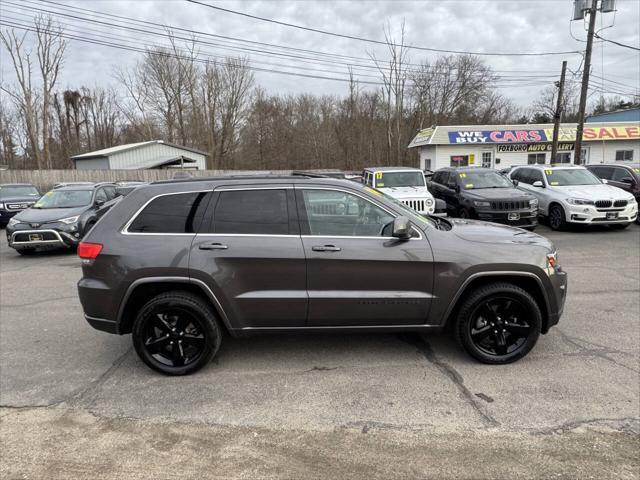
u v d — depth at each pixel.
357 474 2.56
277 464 2.66
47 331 5.02
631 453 2.69
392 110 41.84
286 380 3.72
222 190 3.81
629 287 6.29
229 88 46.22
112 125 54.75
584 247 9.45
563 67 22.25
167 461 2.71
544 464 2.61
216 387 3.63
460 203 11.56
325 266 3.66
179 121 47.22
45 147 34.00
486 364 3.90
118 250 3.67
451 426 3.01
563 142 28.03
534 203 10.81
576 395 3.37
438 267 3.71
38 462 2.71
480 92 45.19
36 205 10.87
